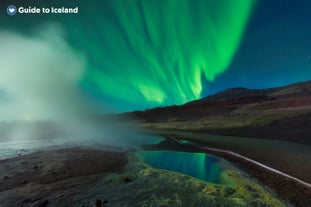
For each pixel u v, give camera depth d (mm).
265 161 16922
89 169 15109
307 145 24609
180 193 10430
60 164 16641
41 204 9211
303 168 14656
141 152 23469
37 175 13477
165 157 20422
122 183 11945
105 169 15141
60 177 13102
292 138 29531
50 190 10836
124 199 9781
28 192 10539
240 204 9148
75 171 14531
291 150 21422
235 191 10688
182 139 36375
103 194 10344
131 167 15781
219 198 9773
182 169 15602
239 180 12492
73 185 11625
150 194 10328
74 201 9562
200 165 16844
